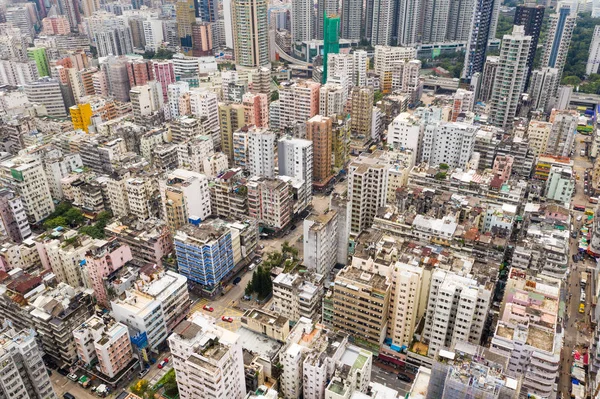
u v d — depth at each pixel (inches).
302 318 7411.4
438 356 6176.2
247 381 6939.0
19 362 6510.8
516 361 6835.6
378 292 7588.6
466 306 7175.2
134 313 7721.5
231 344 6304.1
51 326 7618.1
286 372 6806.1
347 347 7081.7
